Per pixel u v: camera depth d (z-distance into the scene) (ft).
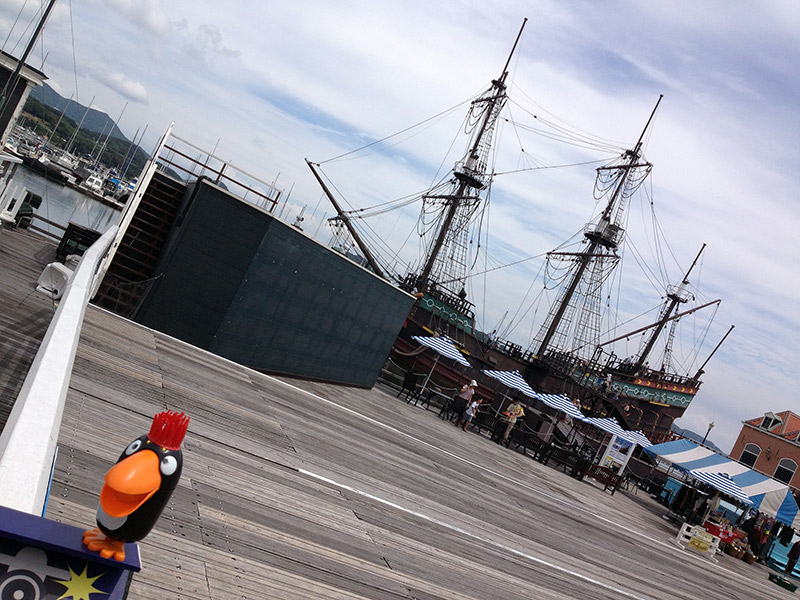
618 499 78.89
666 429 162.61
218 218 38.42
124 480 4.41
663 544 58.90
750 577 64.54
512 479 53.06
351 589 16.02
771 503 69.82
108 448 17.22
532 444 77.46
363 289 53.06
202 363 36.06
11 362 21.63
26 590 4.38
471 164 127.65
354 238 106.22
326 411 41.19
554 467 80.64
